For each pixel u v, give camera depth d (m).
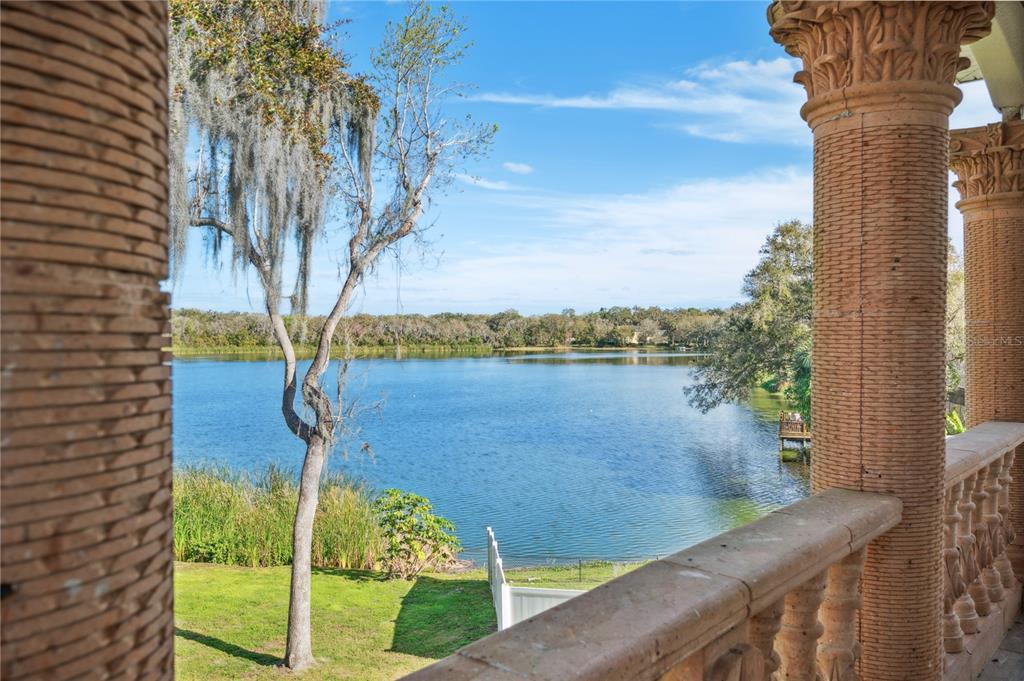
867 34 2.69
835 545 2.08
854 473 2.79
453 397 59.66
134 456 0.67
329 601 10.65
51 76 0.60
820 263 2.94
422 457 35.00
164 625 0.71
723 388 26.81
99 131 0.63
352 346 9.92
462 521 23.34
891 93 2.68
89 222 0.62
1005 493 4.35
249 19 7.65
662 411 52.09
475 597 11.22
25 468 0.58
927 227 2.71
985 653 3.64
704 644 1.50
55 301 0.60
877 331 2.74
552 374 77.19
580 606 1.46
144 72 0.69
